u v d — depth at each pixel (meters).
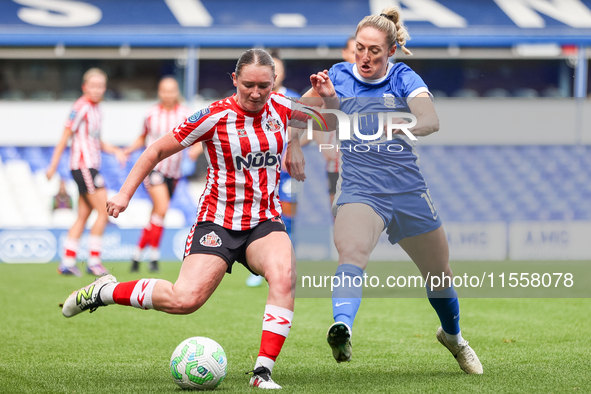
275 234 11.94
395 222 12.42
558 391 11.29
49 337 17.27
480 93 50.78
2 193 39.19
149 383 12.00
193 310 11.77
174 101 31.91
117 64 48.53
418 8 50.59
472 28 48.19
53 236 38.91
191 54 45.97
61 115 40.44
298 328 18.83
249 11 49.28
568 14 49.78
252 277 28.19
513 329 18.50
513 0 51.22
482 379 12.34
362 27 12.46
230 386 11.65
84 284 27.88
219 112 11.66
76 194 39.44
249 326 19.12
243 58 11.30
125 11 47.78
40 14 46.75
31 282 28.52
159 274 30.97
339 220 12.09
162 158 12.02
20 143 39.88
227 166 11.75
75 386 11.75
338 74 13.17
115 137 40.72
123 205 11.69
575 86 48.75
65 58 47.88
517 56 49.34
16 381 12.20
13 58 47.56
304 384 11.88
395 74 12.73
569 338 17.14
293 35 46.19
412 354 15.23
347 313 11.23
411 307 22.39
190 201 39.44
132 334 17.78
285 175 22.97
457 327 12.88
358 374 12.95
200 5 49.06
